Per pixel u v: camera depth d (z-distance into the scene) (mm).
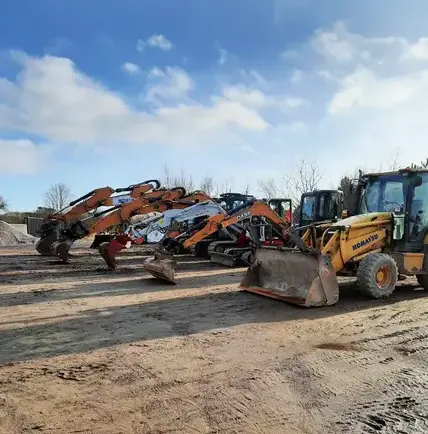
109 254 12594
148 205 13992
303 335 5977
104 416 3605
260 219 10234
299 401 3922
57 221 15820
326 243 8281
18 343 5617
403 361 4980
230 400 3920
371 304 7848
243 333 6074
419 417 3641
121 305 7922
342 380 4414
